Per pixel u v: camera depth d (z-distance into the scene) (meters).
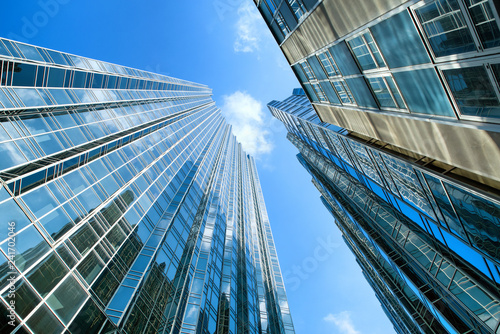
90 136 24.05
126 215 22.67
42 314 11.87
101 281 16.77
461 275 16.14
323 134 31.89
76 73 26.64
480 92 8.54
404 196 19.59
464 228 13.78
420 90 11.23
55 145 19.11
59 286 13.59
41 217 14.62
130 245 21.36
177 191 36.19
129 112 35.88
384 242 29.72
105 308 15.94
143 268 20.80
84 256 16.31
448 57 9.02
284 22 20.91
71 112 23.50
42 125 19.05
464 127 9.80
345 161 29.80
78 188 18.72
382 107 14.98
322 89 22.23
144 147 33.91
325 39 16.64
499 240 11.41
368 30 12.48
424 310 24.08
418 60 10.45
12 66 18.73
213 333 24.06
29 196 14.58
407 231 22.39
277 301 47.78
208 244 34.62
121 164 26.39
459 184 11.85
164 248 25.34
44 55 22.75
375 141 19.53
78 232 16.75
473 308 14.86
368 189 27.98
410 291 27.38
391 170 19.22
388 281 31.44
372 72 14.04
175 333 20.00
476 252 13.82
